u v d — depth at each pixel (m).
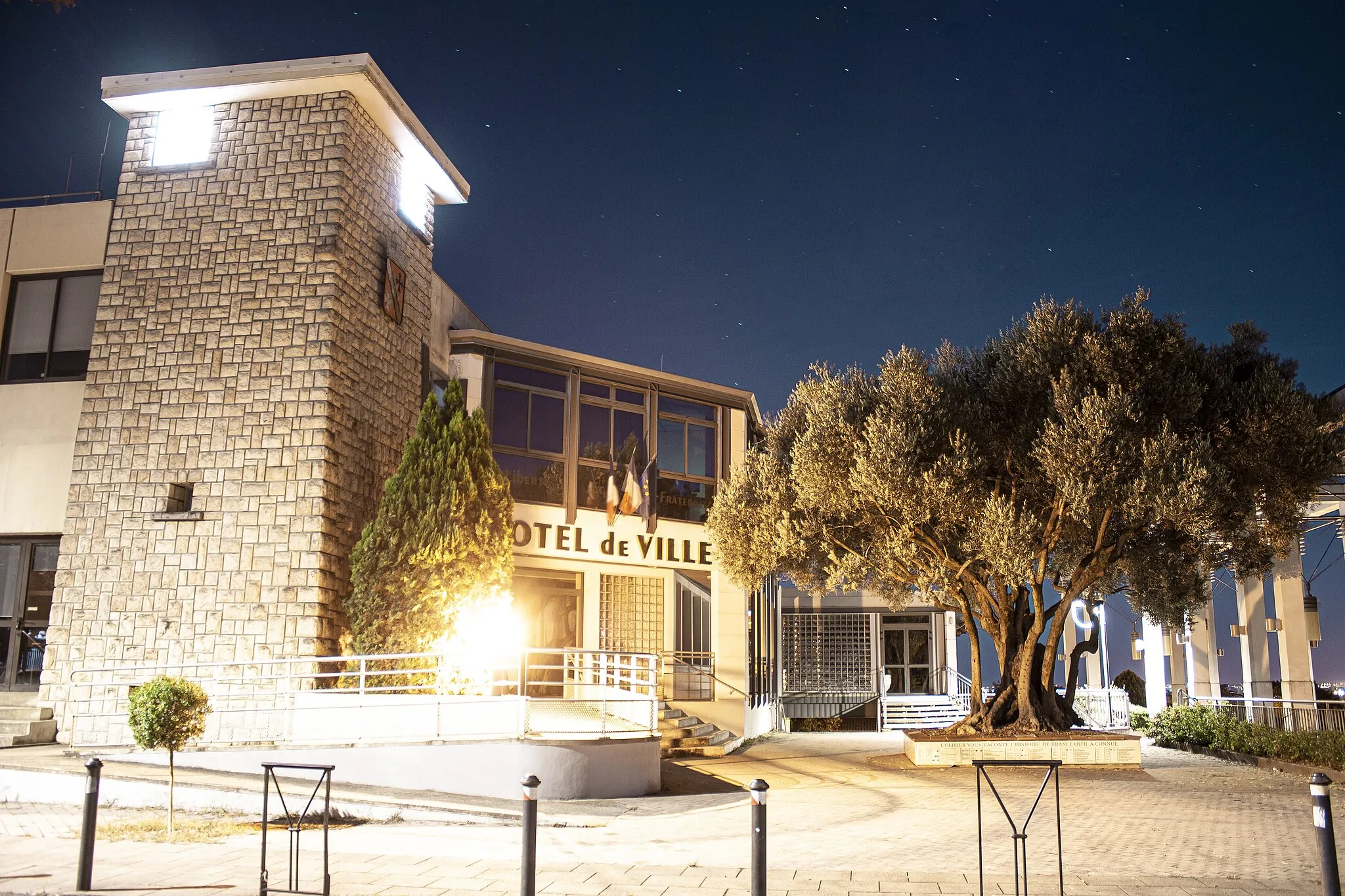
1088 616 22.42
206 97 18.38
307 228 17.72
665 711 21.41
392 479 17.09
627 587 22.47
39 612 17.92
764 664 27.88
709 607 23.53
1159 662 25.09
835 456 18.78
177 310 17.84
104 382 17.80
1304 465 17.38
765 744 24.25
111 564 17.09
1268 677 21.80
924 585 18.84
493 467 18.12
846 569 19.09
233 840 10.38
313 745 14.21
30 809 12.59
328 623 16.62
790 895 7.70
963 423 18.61
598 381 22.72
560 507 21.67
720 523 20.88
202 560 16.84
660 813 12.28
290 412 17.06
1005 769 17.50
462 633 16.80
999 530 16.88
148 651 16.66
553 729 14.72
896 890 7.87
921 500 17.58
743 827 11.16
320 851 9.61
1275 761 17.14
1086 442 16.42
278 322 17.44
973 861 9.16
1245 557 18.14
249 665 15.80
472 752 13.55
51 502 18.00
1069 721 19.73
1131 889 7.91
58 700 16.78
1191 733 21.17
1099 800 13.29
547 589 21.39
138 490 17.30
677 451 23.73
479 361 21.20
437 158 20.70
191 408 17.42
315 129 18.11
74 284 18.98
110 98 18.34
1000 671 20.33
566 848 9.81
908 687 32.91
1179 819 11.62
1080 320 18.61
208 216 18.12
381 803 12.11
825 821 11.59
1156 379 17.66
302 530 16.64
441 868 8.77
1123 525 17.59
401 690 15.38
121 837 10.54
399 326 19.75
